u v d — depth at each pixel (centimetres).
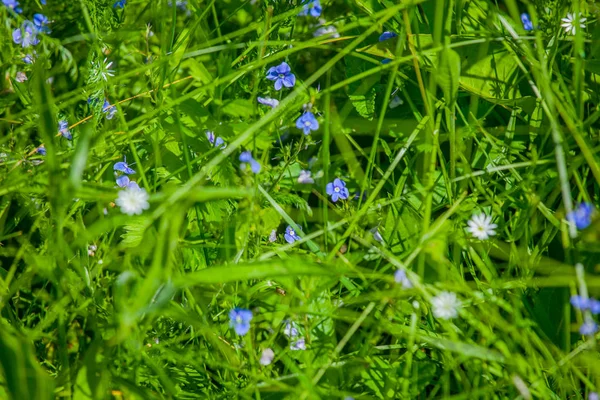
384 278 39
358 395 38
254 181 44
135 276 39
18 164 45
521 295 42
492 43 48
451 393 41
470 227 42
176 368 41
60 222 37
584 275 40
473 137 47
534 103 47
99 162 45
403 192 46
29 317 42
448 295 38
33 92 47
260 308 43
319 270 36
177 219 35
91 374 37
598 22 47
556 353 41
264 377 38
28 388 35
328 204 48
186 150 44
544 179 45
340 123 48
